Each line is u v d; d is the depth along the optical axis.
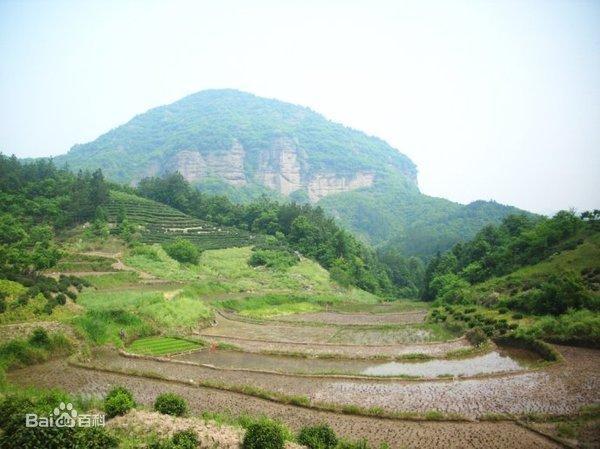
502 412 26.41
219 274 100.25
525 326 49.50
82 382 32.06
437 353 43.19
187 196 162.50
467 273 102.94
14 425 17.59
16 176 121.56
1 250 65.12
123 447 19.31
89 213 115.75
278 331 57.97
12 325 38.50
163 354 42.16
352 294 114.56
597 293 53.50
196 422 22.67
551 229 87.00
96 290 66.44
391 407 27.73
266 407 27.98
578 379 32.53
